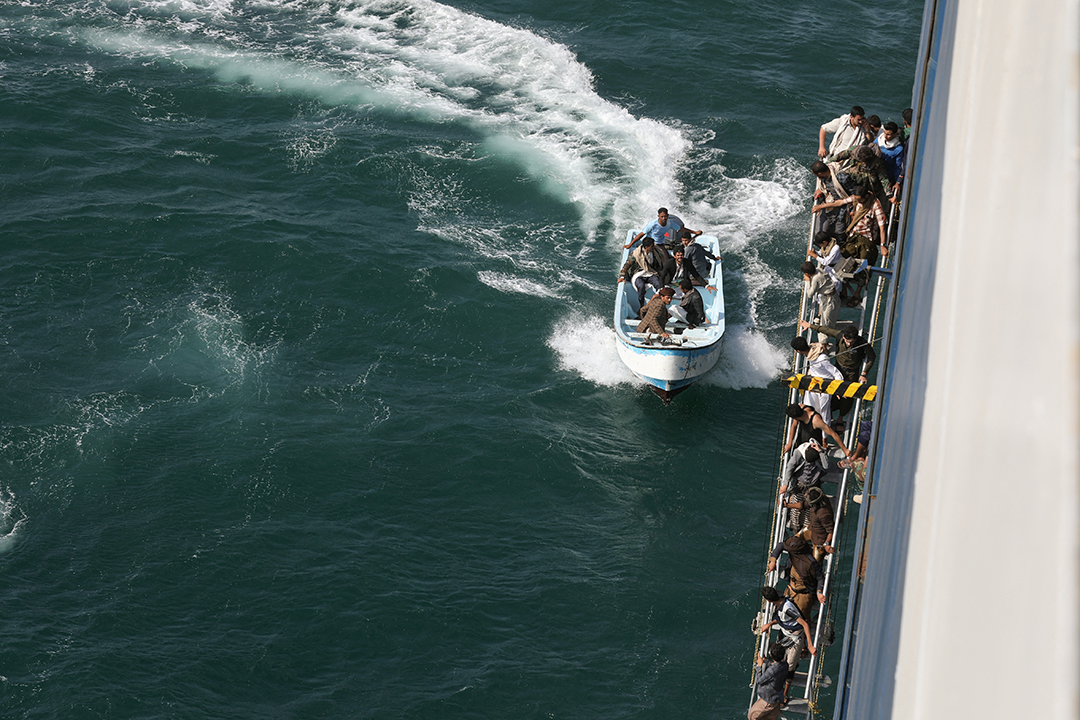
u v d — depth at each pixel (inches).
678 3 1929.1
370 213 1432.1
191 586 932.6
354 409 1132.5
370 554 973.2
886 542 129.1
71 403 1106.7
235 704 842.8
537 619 925.8
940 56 186.4
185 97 1647.4
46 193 1408.7
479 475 1067.3
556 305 1299.2
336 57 1786.4
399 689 861.8
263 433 1091.9
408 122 1636.3
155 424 1091.9
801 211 1493.6
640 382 1196.5
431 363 1206.9
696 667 893.2
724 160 1584.6
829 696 868.6
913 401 108.6
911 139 287.1
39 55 1706.4
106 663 858.1
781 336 1278.3
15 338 1184.2
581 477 1076.5
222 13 1887.3
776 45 1838.1
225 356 1185.4
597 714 852.0
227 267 1309.1
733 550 1006.4
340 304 1270.9
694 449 1119.0
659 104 1702.8
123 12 1849.2
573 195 1497.3
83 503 1004.6
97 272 1285.7
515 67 1781.5
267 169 1502.2
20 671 845.2
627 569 979.3
